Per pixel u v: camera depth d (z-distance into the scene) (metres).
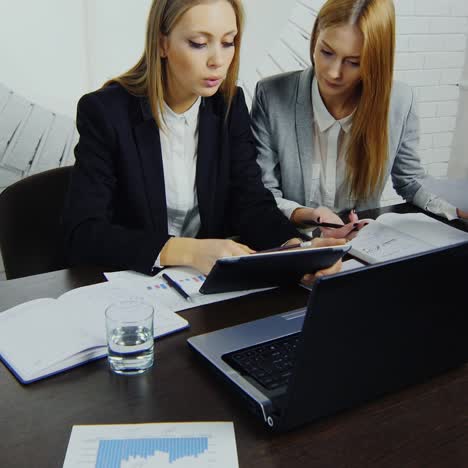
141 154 1.53
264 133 1.94
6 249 1.51
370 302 0.77
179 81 1.48
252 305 1.19
